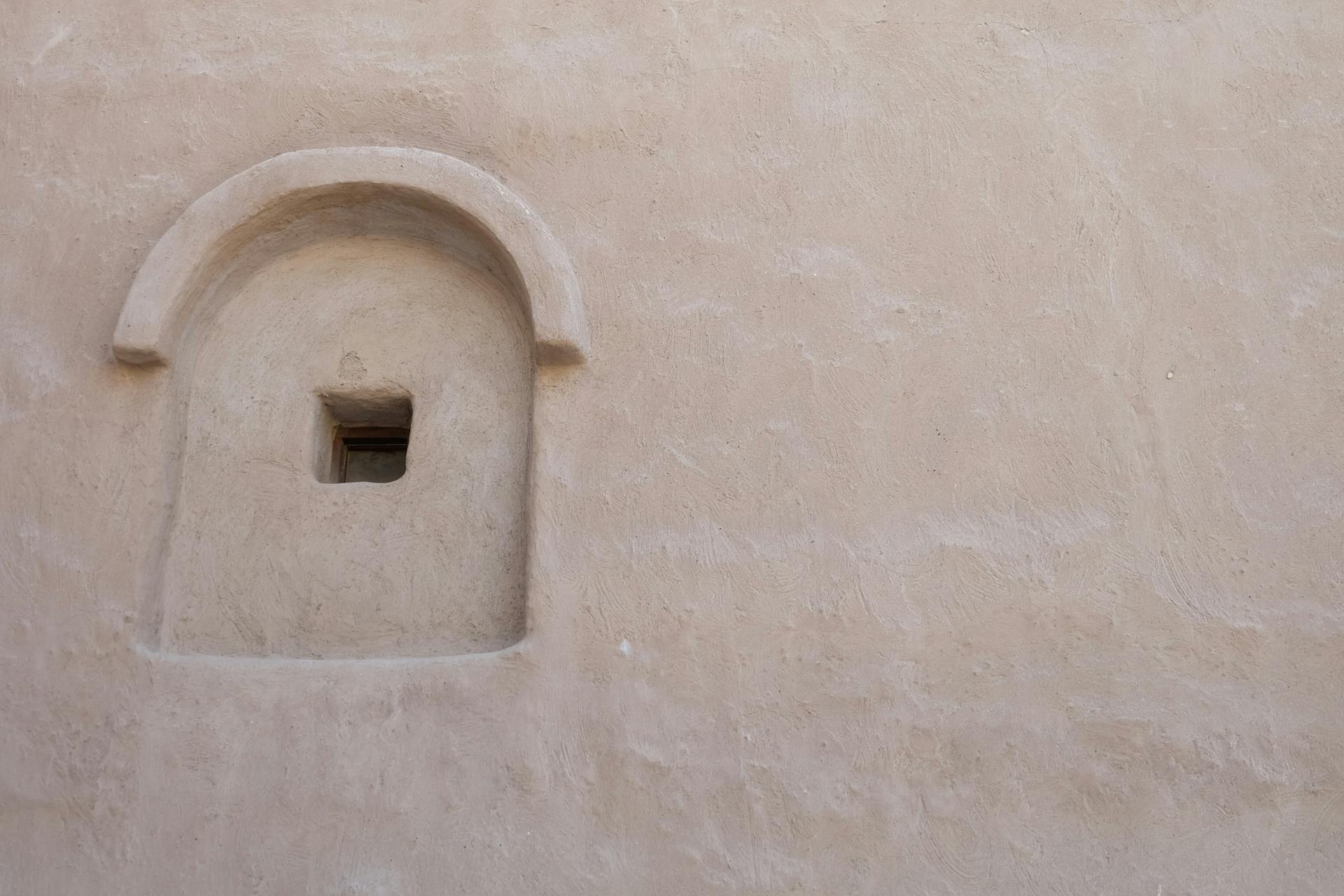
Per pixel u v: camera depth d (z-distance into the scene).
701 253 2.97
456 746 2.60
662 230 2.99
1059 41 3.16
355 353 3.05
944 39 3.16
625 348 2.89
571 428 2.83
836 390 2.86
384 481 3.21
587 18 3.18
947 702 2.63
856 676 2.65
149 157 3.08
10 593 2.70
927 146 3.06
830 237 2.99
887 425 2.83
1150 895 2.52
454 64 3.14
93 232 3.00
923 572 2.72
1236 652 2.67
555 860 2.52
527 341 3.02
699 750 2.60
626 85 3.11
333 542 2.89
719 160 3.05
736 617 2.68
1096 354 2.90
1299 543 2.76
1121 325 2.92
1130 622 2.69
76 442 2.82
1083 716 2.63
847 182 3.03
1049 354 2.89
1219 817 2.57
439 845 2.53
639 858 2.53
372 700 2.63
